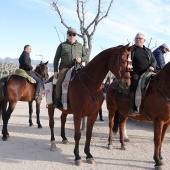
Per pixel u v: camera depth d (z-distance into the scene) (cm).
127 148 720
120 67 511
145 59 607
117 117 743
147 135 908
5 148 684
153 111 548
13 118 1177
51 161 589
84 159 608
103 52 556
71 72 604
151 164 585
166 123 575
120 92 630
